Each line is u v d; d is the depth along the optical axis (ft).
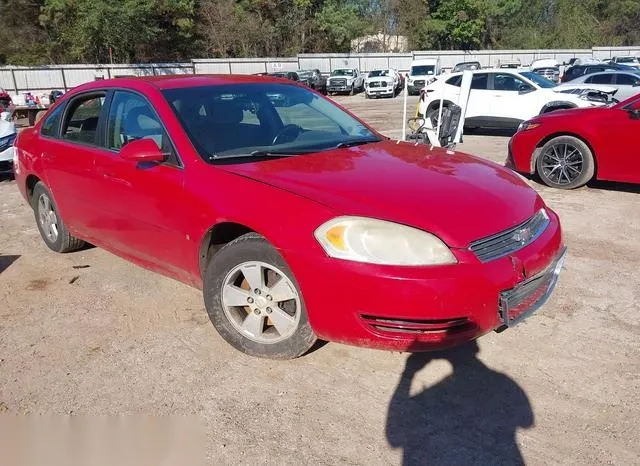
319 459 8.12
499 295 8.98
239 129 12.15
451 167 11.19
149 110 12.26
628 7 214.28
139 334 11.75
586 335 11.41
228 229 10.69
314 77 117.70
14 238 18.67
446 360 10.53
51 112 15.93
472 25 186.29
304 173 10.37
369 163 11.08
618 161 22.65
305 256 9.11
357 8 189.06
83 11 134.72
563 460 8.02
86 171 13.61
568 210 20.93
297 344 9.98
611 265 15.26
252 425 8.86
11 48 146.10
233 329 10.66
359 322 8.91
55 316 12.69
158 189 11.48
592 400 9.34
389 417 8.99
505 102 44.52
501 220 9.49
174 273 12.01
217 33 163.43
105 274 15.05
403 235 8.75
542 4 215.92
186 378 10.12
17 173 17.35
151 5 141.08
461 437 8.52
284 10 177.68
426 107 47.21
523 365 10.36
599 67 84.89
